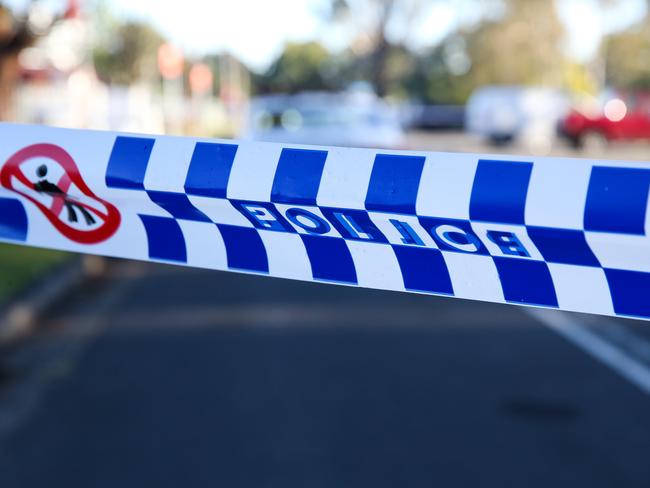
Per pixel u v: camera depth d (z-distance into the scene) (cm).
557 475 478
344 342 773
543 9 6234
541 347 756
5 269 1126
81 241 223
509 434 539
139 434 544
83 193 216
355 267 200
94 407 601
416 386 639
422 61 6900
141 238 218
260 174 200
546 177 175
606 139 2955
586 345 765
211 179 203
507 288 187
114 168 212
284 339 785
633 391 629
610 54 6081
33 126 221
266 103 1322
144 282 1127
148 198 211
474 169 182
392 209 187
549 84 6325
